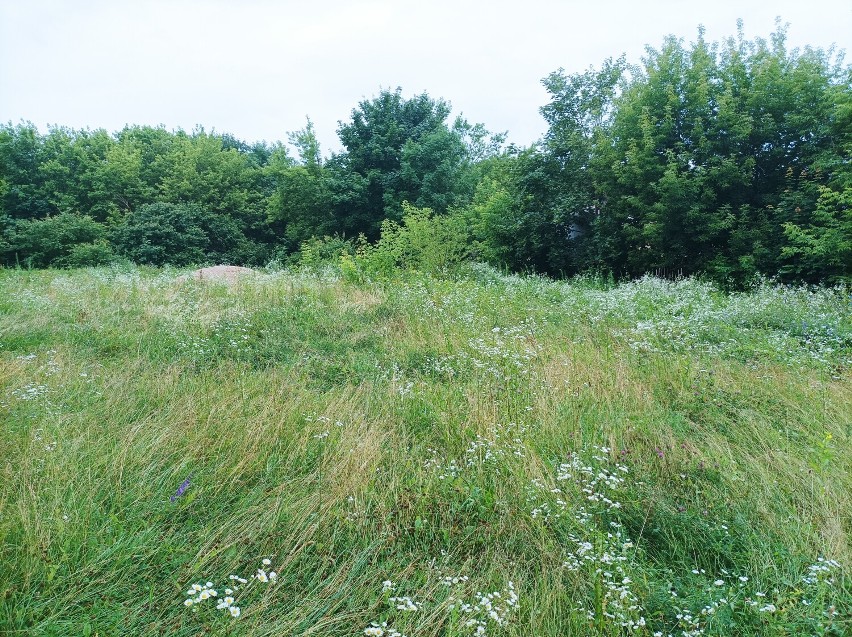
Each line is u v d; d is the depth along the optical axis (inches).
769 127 536.7
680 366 245.3
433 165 1111.6
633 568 115.1
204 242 1216.8
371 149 1133.1
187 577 107.1
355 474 146.7
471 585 110.1
